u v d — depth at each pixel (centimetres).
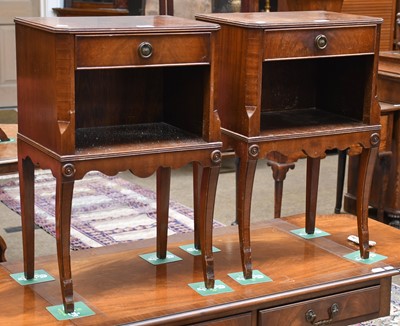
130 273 345
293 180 672
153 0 670
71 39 286
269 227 407
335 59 383
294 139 339
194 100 333
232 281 338
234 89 334
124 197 606
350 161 562
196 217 368
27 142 316
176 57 304
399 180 532
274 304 328
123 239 515
